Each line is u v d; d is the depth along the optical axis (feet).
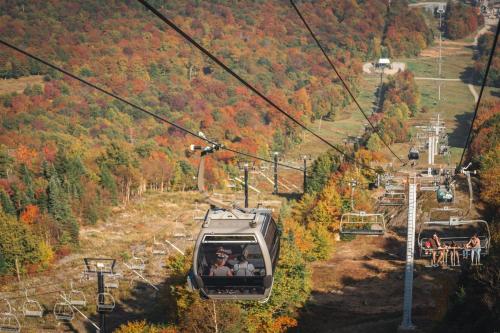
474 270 236.02
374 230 206.08
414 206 258.98
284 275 290.76
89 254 469.57
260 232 95.40
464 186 460.96
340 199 449.06
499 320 207.51
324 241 406.62
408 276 270.46
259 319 284.82
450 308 241.76
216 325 250.98
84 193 554.87
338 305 331.77
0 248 431.02
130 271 416.05
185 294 281.33
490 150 503.20
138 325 282.36
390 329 285.43
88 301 368.68
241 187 645.10
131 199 629.51
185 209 593.83
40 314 301.84
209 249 96.02
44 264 440.45
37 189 542.16
